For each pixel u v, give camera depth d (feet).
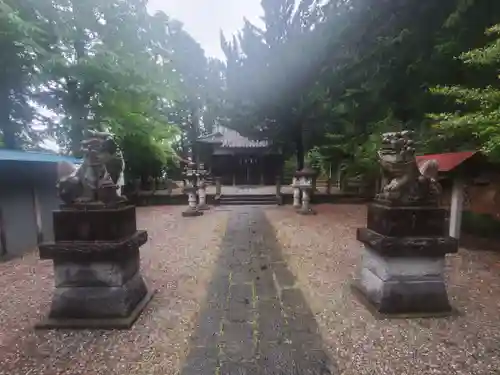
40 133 37.40
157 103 51.16
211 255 22.07
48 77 31.81
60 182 12.27
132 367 9.53
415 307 12.67
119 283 12.27
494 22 22.03
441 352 10.19
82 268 12.21
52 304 12.28
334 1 34.50
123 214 12.64
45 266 20.44
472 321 12.16
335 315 12.83
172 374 9.21
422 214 12.35
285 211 44.11
